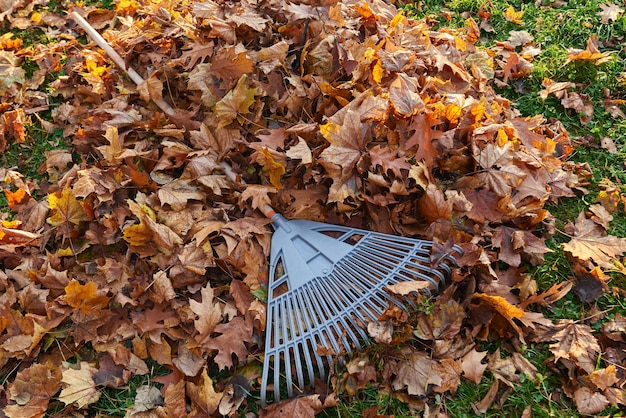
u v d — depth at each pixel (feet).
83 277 5.14
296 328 4.90
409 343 4.86
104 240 5.22
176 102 5.76
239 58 5.33
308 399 4.60
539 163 5.36
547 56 6.59
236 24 5.54
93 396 4.72
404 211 5.20
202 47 5.57
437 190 4.99
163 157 5.35
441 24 7.02
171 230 5.01
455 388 4.71
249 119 5.49
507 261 5.14
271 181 5.22
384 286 4.90
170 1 6.18
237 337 4.78
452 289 4.92
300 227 5.19
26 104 6.27
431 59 5.75
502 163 5.19
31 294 5.01
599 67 6.42
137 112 5.63
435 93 5.53
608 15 6.77
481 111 5.24
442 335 4.82
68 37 6.76
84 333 4.92
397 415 4.68
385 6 6.44
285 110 5.52
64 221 5.22
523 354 4.90
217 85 5.50
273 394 4.77
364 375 4.74
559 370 4.83
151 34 5.90
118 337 4.93
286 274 5.01
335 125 5.01
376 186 5.15
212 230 5.07
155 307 4.91
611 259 5.25
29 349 4.83
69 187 5.51
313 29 5.58
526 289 5.09
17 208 5.61
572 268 5.29
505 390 4.78
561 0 7.10
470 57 6.34
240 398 4.69
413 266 4.96
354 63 5.44
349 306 4.84
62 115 6.15
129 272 5.05
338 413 4.69
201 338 4.74
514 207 5.15
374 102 5.12
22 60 6.58
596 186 5.78
